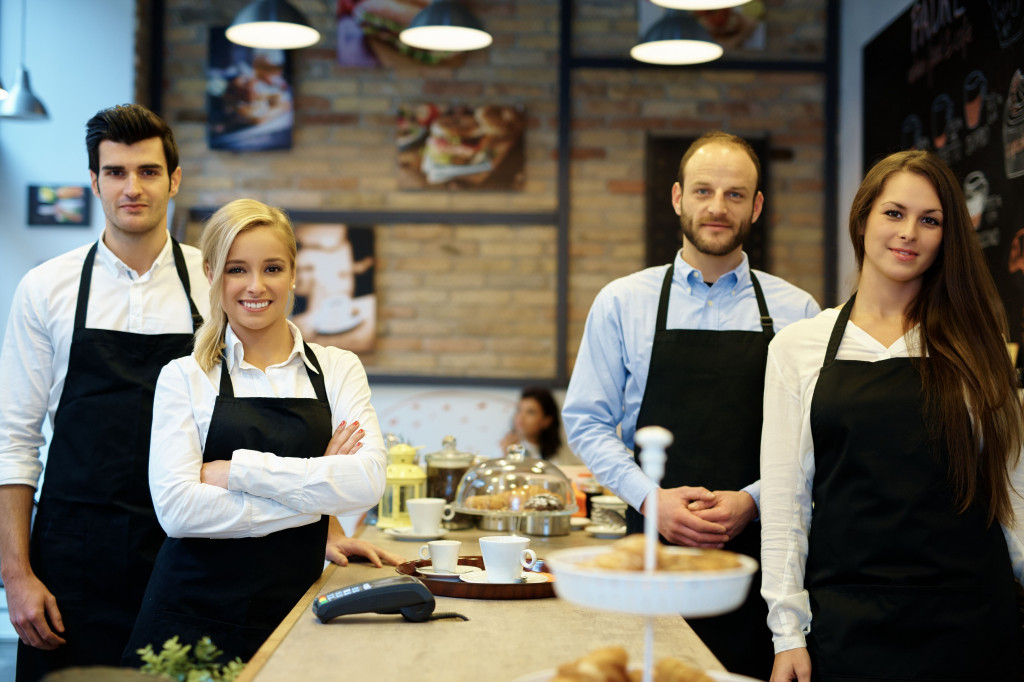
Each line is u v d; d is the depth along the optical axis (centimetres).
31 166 601
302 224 626
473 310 631
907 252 212
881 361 213
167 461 210
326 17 634
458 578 217
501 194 633
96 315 258
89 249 265
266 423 218
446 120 630
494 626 186
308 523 216
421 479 331
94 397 254
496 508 309
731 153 259
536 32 636
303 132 631
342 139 631
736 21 636
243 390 222
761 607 248
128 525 251
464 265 631
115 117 252
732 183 256
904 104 532
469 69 634
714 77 636
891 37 552
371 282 625
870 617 200
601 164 633
